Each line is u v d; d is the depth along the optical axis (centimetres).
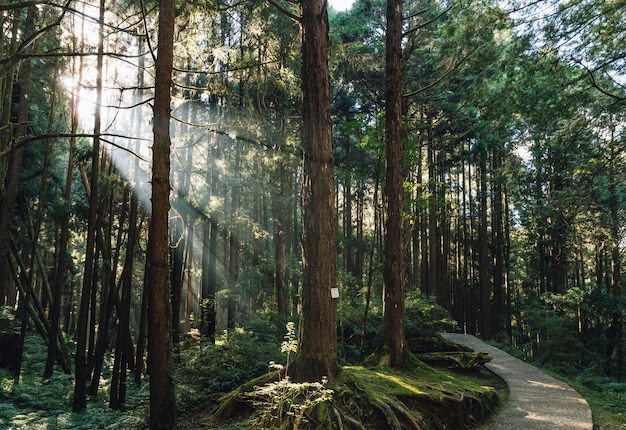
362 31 2145
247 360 944
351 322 1298
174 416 624
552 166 1841
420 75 1948
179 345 1196
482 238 2553
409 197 1278
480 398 757
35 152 1508
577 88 1096
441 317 1578
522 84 1095
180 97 1215
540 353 1612
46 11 1021
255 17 1255
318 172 704
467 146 2839
